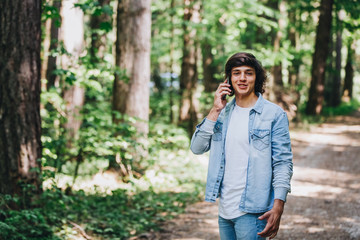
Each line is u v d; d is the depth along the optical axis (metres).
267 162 2.55
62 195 5.04
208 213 6.29
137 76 8.71
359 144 12.45
